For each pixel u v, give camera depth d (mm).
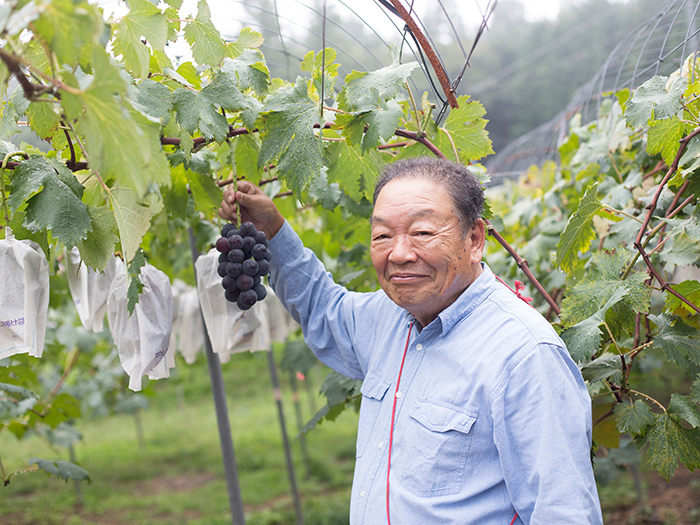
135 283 1474
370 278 3186
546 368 1373
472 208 1525
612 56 3008
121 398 6992
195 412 10562
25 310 1471
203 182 1994
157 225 2857
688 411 1690
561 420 1345
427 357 1563
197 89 1728
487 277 1602
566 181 3445
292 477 4648
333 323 1986
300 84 1714
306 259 2029
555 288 3166
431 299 1501
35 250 1545
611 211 1893
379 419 1621
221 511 5770
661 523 4781
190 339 2951
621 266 1818
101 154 1020
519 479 1366
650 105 1780
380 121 1634
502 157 5484
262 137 1681
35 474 7238
